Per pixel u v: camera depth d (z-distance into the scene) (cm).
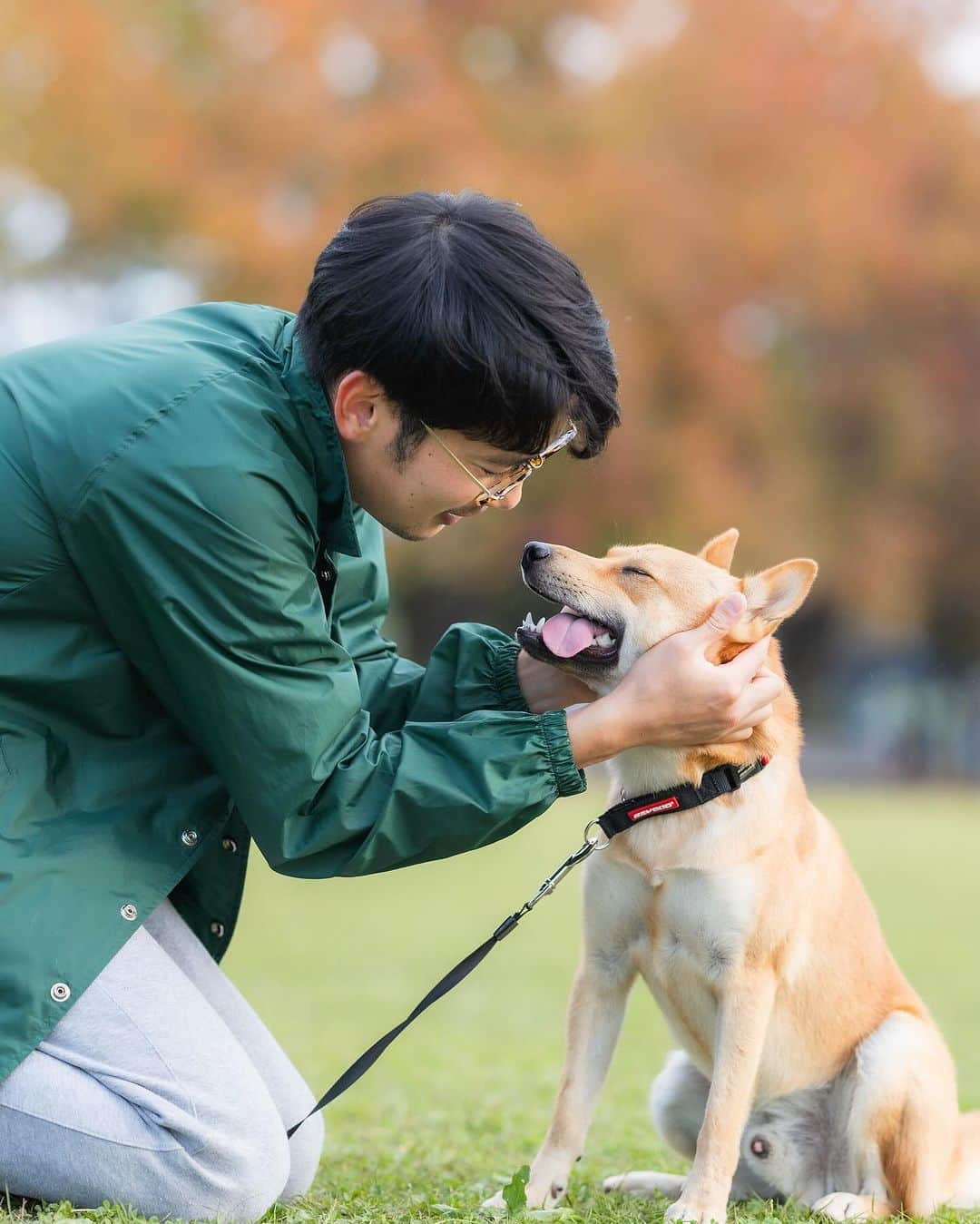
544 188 2484
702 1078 415
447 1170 420
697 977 387
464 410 312
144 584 313
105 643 328
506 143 2573
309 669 321
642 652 409
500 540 2608
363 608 404
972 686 3666
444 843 327
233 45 2538
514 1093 576
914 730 3662
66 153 2370
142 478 312
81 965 313
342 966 1007
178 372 324
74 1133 307
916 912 1251
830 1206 388
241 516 312
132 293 2650
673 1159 459
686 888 379
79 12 2356
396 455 324
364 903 1404
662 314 2620
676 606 408
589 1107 390
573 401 324
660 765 384
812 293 2825
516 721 333
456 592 3058
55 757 328
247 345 342
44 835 319
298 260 2364
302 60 2500
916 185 3059
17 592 319
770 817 385
